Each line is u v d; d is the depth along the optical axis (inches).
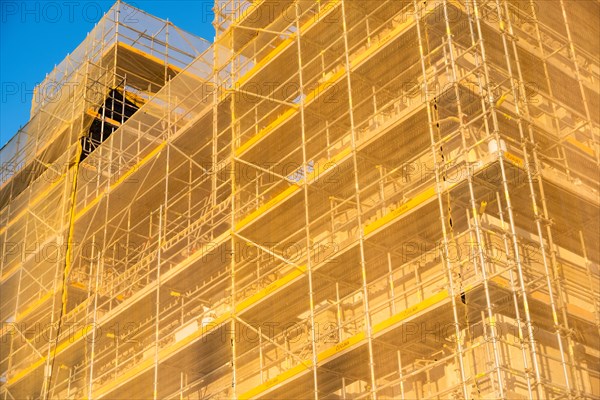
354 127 1121.4
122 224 1542.8
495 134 975.6
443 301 935.7
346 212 1179.3
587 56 1275.8
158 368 1256.8
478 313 968.3
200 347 1217.4
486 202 999.0
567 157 1142.3
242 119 1373.0
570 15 1309.1
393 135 1088.2
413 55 1145.4
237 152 1293.1
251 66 1434.5
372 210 1147.9
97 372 1460.4
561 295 978.1
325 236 1188.5
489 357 938.7
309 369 1045.8
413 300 1051.9
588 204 1055.0
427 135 1090.7
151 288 1322.6
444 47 1082.7
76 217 1551.4
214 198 1305.4
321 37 1266.0
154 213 1520.7
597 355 1029.2
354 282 1128.2
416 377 1027.3
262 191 1301.7
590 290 1056.2
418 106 1053.8
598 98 1254.3
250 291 1245.1
